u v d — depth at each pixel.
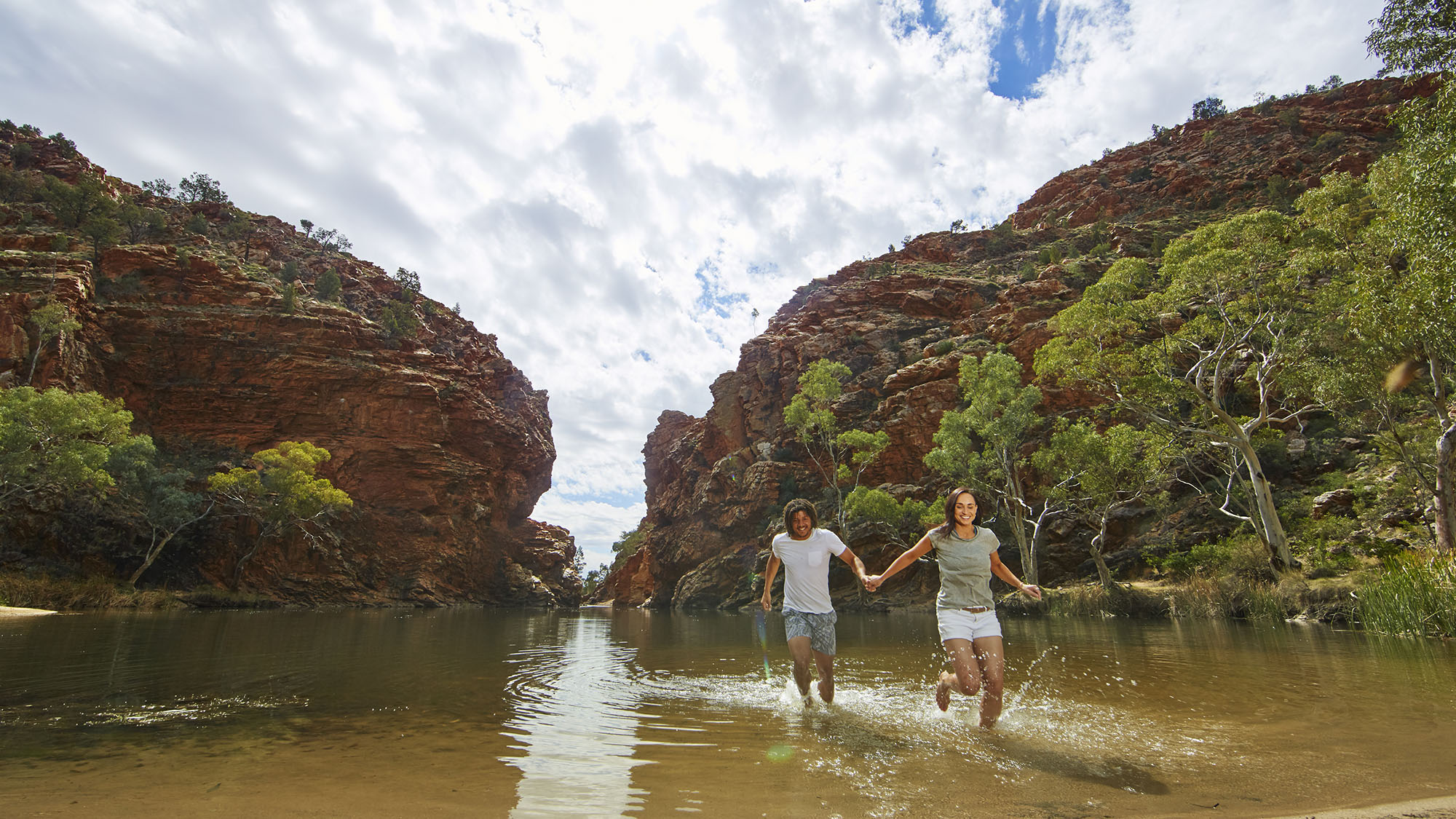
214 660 7.24
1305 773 2.75
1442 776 2.67
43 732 3.51
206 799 2.39
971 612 4.00
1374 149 60.38
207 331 51.34
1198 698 4.64
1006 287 58.00
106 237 52.69
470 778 2.74
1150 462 22.50
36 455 29.42
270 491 42.06
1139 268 21.98
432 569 54.81
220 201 77.12
